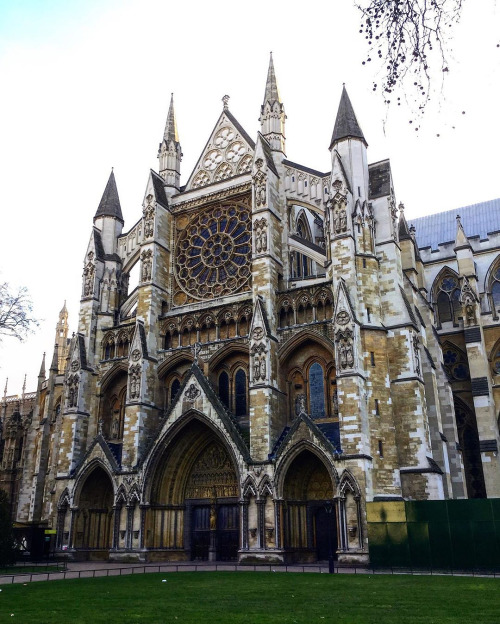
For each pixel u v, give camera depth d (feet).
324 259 172.96
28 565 152.97
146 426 174.19
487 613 63.72
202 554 164.55
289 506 149.38
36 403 284.20
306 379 162.50
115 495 167.73
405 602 74.18
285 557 143.02
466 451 209.97
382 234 165.48
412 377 151.12
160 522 165.27
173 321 186.19
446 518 128.16
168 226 202.39
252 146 200.44
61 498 176.35
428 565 126.52
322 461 143.23
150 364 180.34
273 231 176.04
